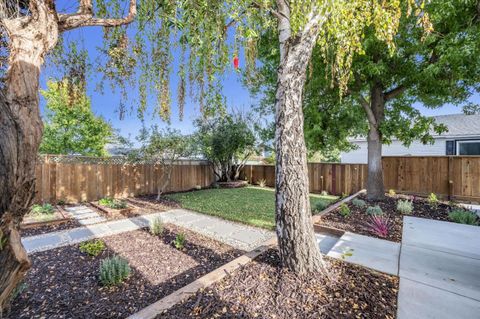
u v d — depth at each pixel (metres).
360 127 6.40
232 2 2.16
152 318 1.63
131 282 2.37
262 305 1.80
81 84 2.45
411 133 5.24
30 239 3.64
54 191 6.15
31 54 1.09
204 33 2.36
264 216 5.08
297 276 2.19
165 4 2.23
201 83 2.76
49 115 9.12
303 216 2.30
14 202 0.97
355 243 3.21
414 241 3.28
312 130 5.88
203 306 1.77
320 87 5.59
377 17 2.50
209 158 10.20
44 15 1.17
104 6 2.41
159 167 8.54
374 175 5.89
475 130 9.30
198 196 7.82
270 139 8.89
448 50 3.83
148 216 5.17
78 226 4.36
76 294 2.15
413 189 7.05
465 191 6.27
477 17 3.96
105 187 7.14
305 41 2.32
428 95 5.50
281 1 2.46
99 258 2.94
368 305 1.82
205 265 2.78
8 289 0.98
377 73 4.57
